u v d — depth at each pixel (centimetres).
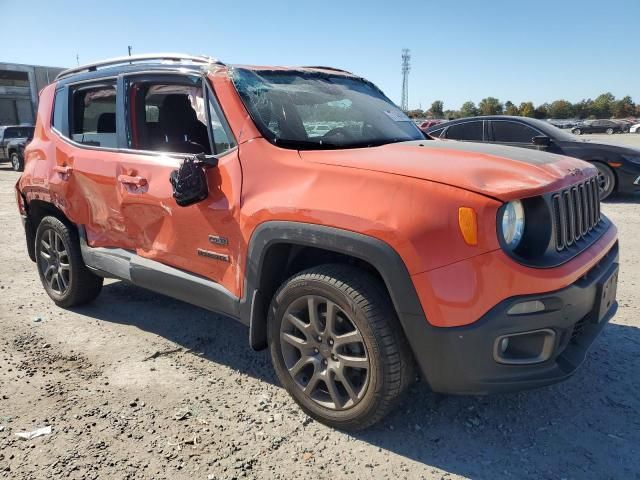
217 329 415
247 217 289
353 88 404
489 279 231
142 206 353
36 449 264
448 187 239
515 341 246
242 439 273
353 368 268
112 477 244
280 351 295
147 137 372
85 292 445
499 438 273
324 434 278
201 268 325
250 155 300
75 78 430
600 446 265
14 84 4275
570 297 245
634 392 313
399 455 261
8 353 371
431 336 238
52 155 437
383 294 256
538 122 983
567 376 251
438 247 234
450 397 311
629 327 400
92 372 344
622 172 919
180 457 259
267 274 293
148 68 366
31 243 488
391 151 294
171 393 319
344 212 252
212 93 328
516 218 243
